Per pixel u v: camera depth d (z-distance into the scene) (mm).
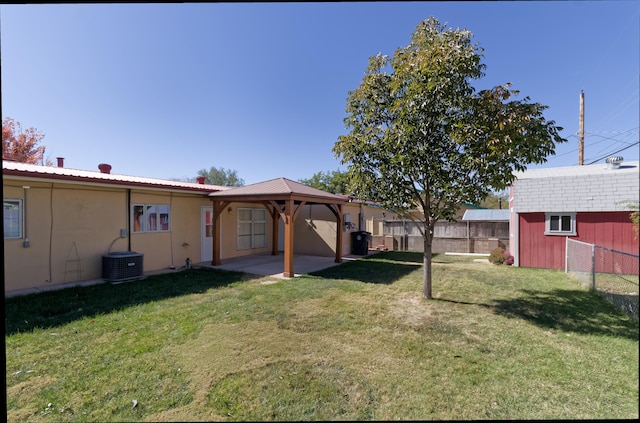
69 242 6766
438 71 4395
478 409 2434
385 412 2412
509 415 2359
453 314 4652
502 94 4332
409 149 4859
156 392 2635
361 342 3646
